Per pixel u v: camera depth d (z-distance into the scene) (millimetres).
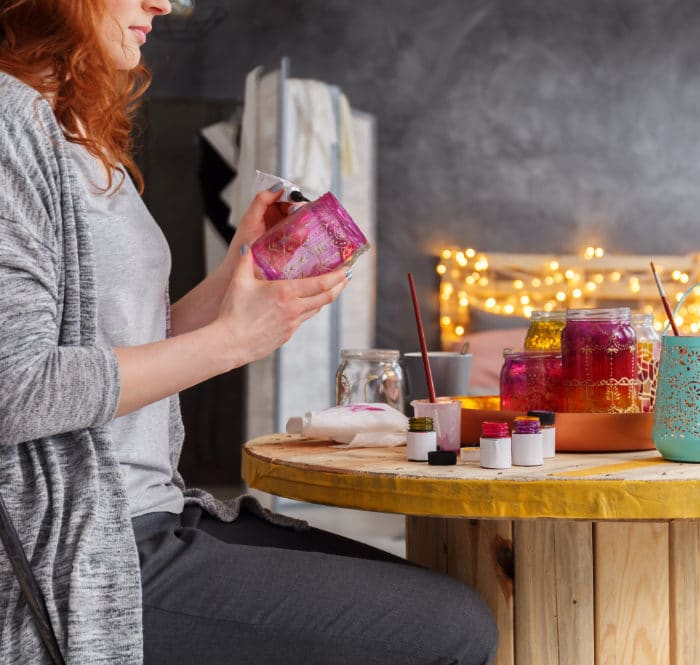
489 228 5863
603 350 1433
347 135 4742
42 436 1031
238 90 5660
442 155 5824
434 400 1427
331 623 1088
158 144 5230
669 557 1351
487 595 1407
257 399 4465
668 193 5977
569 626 1355
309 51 5711
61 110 1188
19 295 1003
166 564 1129
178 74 5621
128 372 1054
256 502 1456
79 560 1023
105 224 1200
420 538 1534
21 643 1001
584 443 1373
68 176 1092
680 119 5977
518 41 5863
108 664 1015
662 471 1193
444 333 5730
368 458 1392
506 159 5871
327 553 1305
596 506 1134
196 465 5312
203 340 1104
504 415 1396
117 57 1260
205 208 5223
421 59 5797
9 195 1024
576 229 5926
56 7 1162
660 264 5812
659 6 5953
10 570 1025
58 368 1014
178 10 5359
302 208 1286
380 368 1739
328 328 4676
